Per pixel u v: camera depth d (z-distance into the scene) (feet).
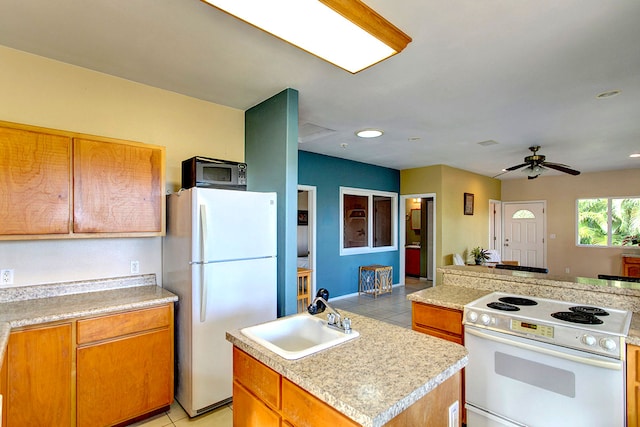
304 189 17.51
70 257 7.82
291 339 5.84
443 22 6.06
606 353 5.06
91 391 6.57
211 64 7.78
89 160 7.29
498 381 6.19
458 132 13.43
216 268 7.72
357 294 20.17
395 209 22.88
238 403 5.03
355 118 11.73
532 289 7.70
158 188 8.25
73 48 7.09
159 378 7.45
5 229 6.35
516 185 26.73
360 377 3.79
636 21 6.00
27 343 5.95
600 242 22.90
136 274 8.71
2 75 7.02
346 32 5.45
